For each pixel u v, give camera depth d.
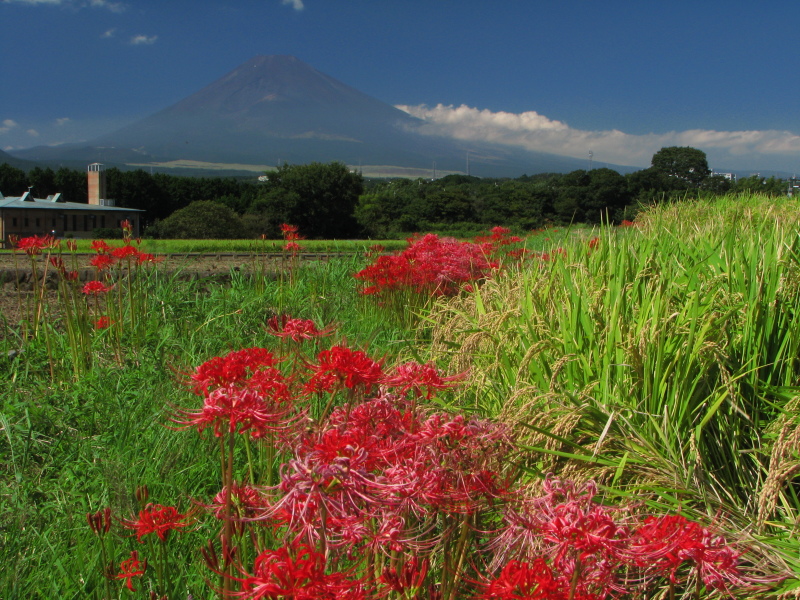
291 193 74.25
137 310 6.43
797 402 2.80
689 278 3.67
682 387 2.84
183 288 7.50
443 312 5.11
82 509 2.91
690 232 6.09
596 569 1.54
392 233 79.31
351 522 1.47
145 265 7.52
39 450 3.60
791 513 2.45
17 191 80.62
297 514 1.29
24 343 5.48
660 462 2.49
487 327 3.65
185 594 2.18
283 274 9.16
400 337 6.33
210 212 54.06
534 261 5.43
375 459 1.63
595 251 4.61
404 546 1.71
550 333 3.33
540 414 2.56
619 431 2.67
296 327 2.79
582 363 3.06
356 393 2.09
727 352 3.14
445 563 1.81
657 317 2.99
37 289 5.82
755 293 3.25
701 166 51.69
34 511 2.84
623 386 2.93
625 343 2.96
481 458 1.77
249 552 2.16
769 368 3.23
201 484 3.05
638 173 53.66
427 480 1.58
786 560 2.06
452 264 7.37
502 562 1.90
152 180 81.44
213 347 5.52
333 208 77.31
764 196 12.48
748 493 2.76
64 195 82.44
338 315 7.07
